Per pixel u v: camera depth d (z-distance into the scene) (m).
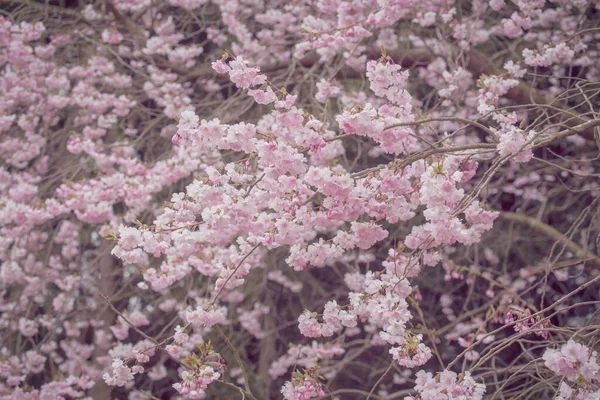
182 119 1.11
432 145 1.09
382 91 1.15
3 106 2.04
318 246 1.21
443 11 1.71
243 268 1.33
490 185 2.13
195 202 1.20
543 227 1.91
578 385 0.97
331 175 1.10
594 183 2.17
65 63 2.24
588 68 2.08
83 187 1.85
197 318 1.28
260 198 1.17
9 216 1.92
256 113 2.11
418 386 1.03
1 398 1.99
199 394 1.17
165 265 1.63
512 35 1.69
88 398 2.01
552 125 1.02
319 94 1.60
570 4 1.88
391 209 1.15
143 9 2.13
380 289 1.16
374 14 1.49
